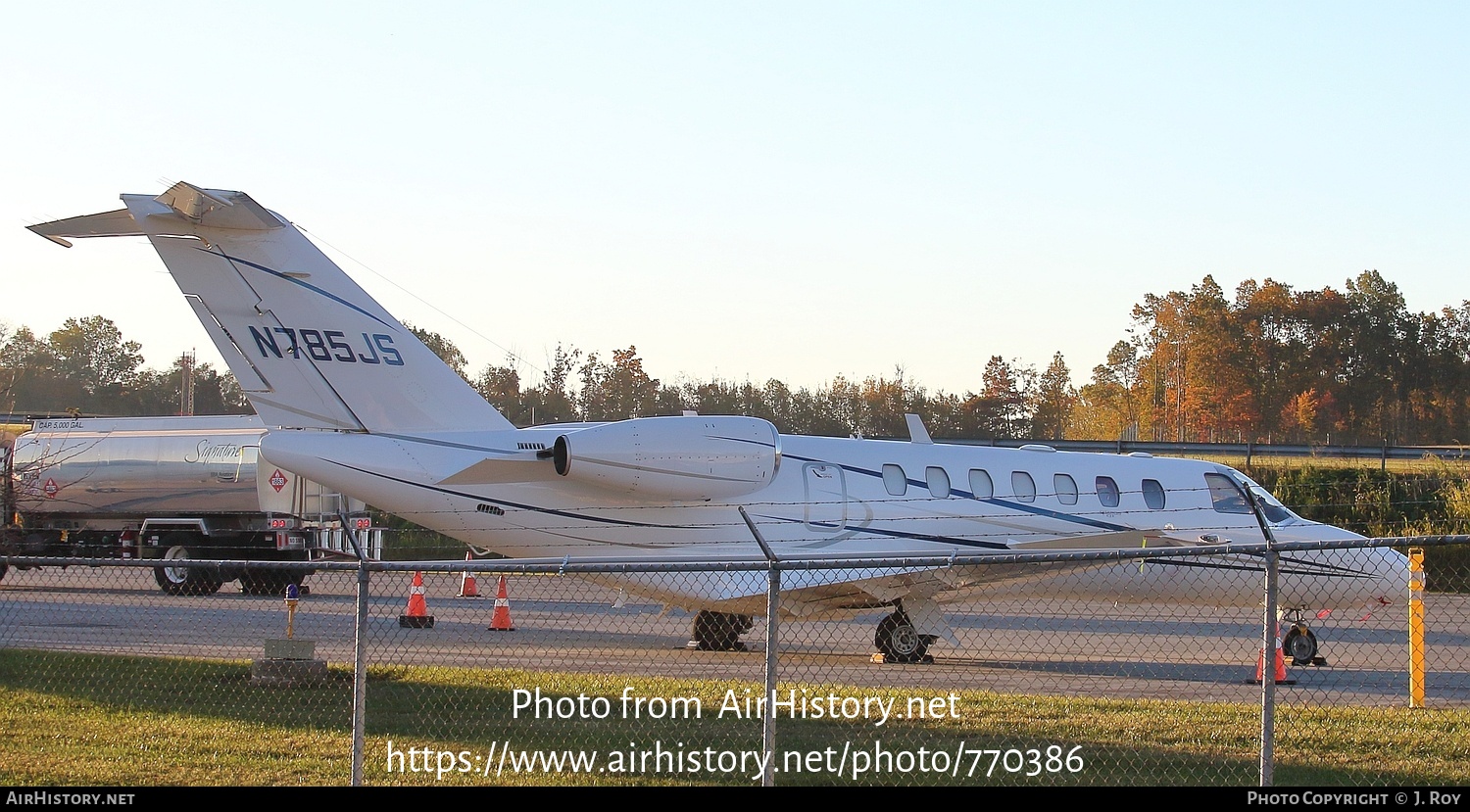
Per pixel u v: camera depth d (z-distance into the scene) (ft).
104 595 82.64
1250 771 30.12
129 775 29.71
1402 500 102.63
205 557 87.56
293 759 31.22
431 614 65.57
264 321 50.29
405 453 50.85
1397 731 34.65
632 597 57.93
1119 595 59.62
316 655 49.96
